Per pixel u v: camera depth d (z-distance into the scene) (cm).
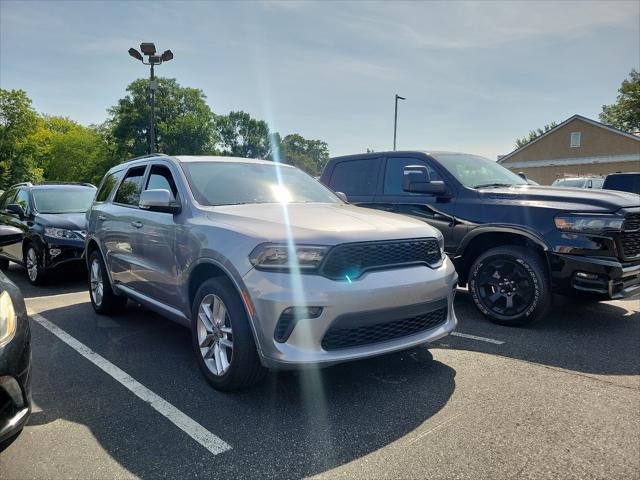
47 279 774
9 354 248
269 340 306
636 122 4528
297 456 266
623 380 365
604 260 446
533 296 483
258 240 322
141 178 506
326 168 728
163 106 5753
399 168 635
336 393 347
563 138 3784
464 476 245
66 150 6594
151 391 355
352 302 309
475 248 545
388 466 255
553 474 246
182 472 253
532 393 343
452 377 373
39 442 284
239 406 329
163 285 424
